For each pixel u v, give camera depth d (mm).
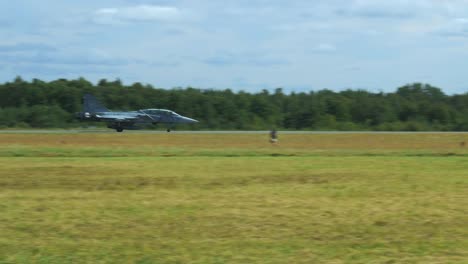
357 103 149500
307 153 50312
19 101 139875
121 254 15656
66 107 138000
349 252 15883
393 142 70938
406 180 30953
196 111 138375
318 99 155000
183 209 21875
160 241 16969
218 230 18375
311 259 15242
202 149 54156
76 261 15086
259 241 16969
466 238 17422
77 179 30750
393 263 14945
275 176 32438
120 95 144625
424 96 172500
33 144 60344
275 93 160500
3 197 24625
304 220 19922
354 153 50656
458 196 25328
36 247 16297
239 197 24906
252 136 81500
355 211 21562
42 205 22609
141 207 22266
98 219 19969
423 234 17938
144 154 48312
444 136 85625
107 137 75062
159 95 146500
